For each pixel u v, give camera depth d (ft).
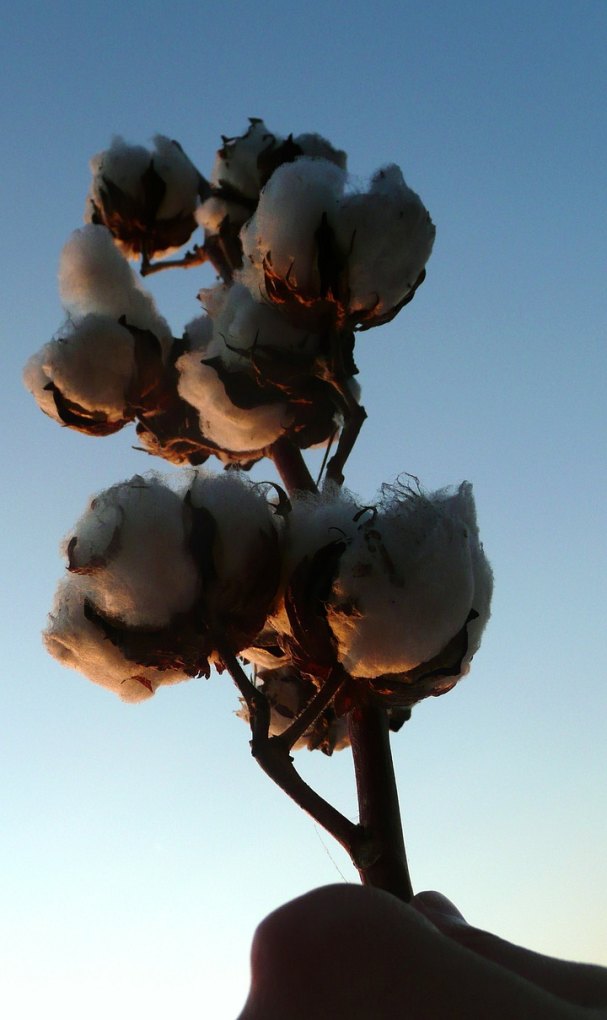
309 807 1.66
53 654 1.78
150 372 2.10
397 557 1.63
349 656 1.66
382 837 1.72
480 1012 1.27
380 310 1.89
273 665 2.02
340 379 1.92
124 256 2.29
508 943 1.43
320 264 1.84
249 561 1.66
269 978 1.28
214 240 2.37
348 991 1.27
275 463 2.07
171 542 1.64
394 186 1.86
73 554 1.65
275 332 1.94
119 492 1.66
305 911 1.29
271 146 2.30
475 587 1.70
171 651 1.67
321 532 1.68
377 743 1.77
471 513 1.71
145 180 2.41
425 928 1.30
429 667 1.66
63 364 2.08
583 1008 1.29
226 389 1.99
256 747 1.64
